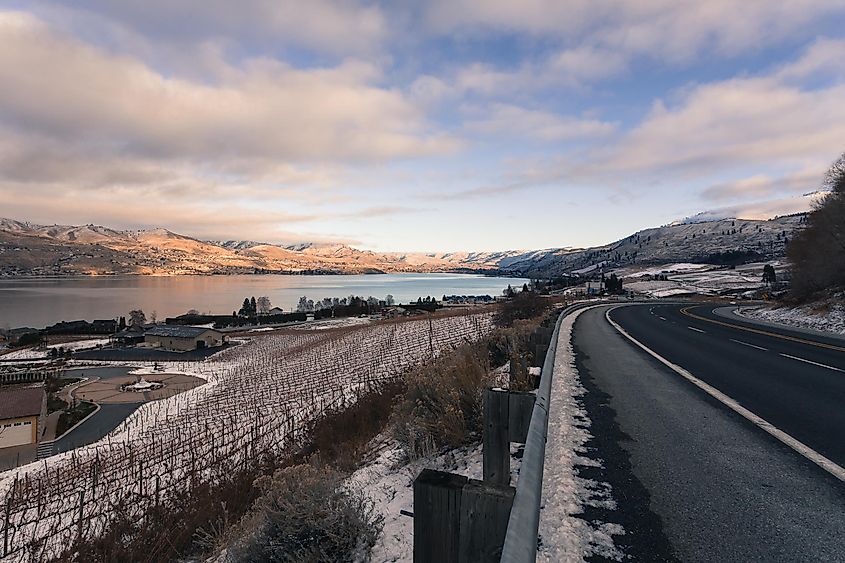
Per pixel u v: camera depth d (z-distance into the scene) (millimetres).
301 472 4250
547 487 3869
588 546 2910
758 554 2826
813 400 7051
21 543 8977
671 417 6086
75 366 55125
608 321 25797
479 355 9523
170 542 6277
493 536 1782
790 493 3721
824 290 32906
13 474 18812
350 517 3768
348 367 33719
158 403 33969
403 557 3381
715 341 15773
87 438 26234
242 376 41156
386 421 9453
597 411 6418
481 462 4684
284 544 3822
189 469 13203
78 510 10883
